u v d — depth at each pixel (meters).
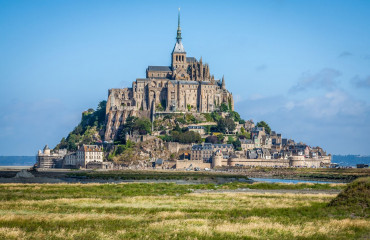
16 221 153.62
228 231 144.12
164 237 136.88
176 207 188.25
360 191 188.50
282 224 155.38
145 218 163.00
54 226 149.00
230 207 190.00
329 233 144.88
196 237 137.38
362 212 173.88
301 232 145.00
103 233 140.38
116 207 185.12
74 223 153.00
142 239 134.75
